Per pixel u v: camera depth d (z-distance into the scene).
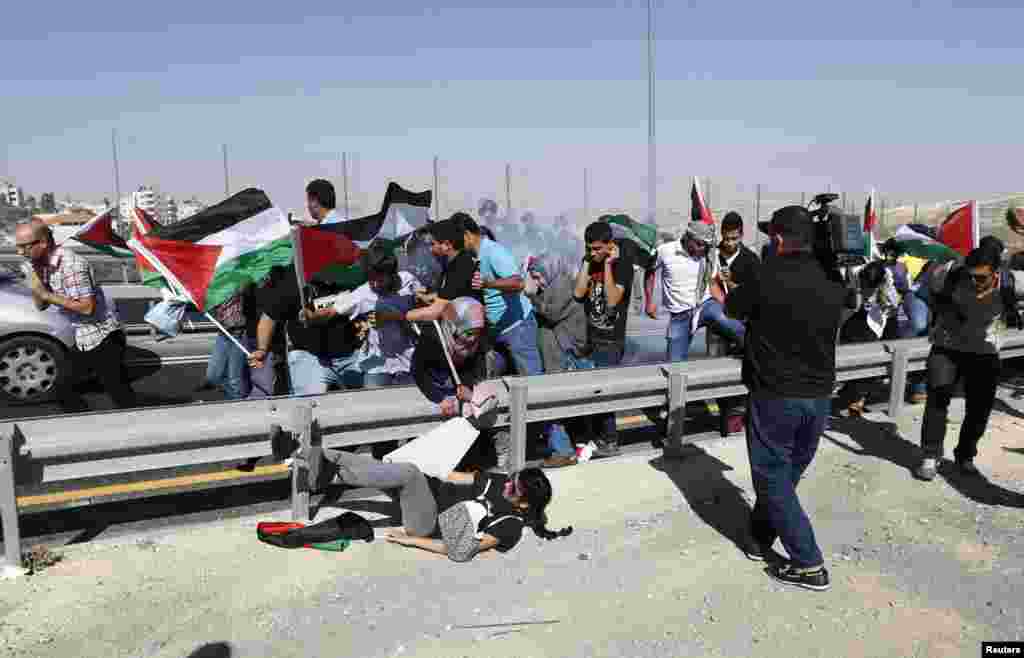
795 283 3.85
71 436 4.04
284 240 5.46
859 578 4.12
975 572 4.20
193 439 4.27
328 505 4.91
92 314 5.85
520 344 5.80
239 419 4.44
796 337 3.86
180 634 3.39
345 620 3.55
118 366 6.04
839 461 6.01
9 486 3.82
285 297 5.20
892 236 8.89
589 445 6.02
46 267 5.61
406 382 5.50
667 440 6.00
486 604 3.74
